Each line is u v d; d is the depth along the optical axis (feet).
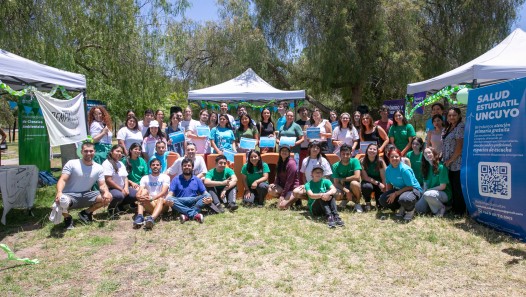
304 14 63.26
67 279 13.28
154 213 19.51
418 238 16.58
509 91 16.15
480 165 17.67
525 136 15.37
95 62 45.42
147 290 12.32
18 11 32.19
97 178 19.53
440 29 70.59
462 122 19.85
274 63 67.31
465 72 24.00
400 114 24.89
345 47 60.44
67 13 37.19
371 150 21.39
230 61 69.72
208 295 11.91
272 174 24.98
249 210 21.89
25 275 13.58
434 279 12.71
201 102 43.83
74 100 24.32
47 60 35.29
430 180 20.36
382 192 21.36
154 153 24.40
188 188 20.65
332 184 20.10
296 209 22.12
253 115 66.64
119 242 16.92
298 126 27.09
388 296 11.62
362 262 14.24
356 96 66.49
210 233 17.79
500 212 16.69
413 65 62.03
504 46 25.96
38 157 32.96
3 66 19.48
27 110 31.58
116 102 47.65
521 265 13.56
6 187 19.63
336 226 18.54
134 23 46.11
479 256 14.51
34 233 18.49
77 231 18.48
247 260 14.58
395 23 62.95
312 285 12.43
